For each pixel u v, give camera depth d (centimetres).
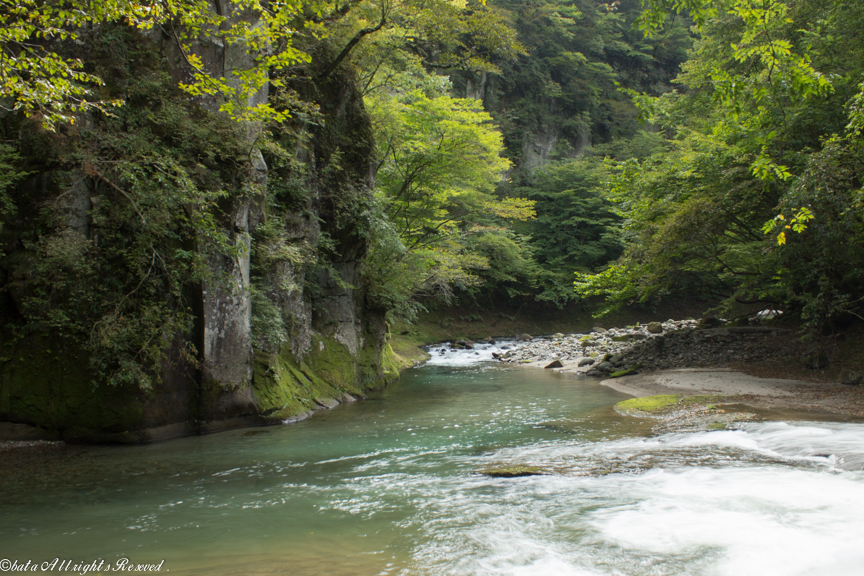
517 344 3166
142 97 991
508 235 3569
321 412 1220
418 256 1970
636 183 2008
